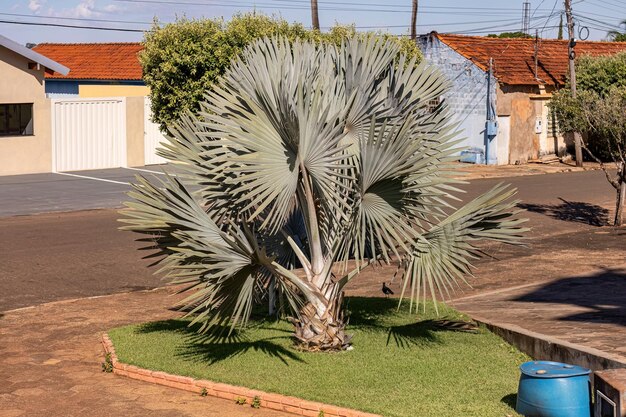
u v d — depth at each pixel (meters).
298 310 9.08
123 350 9.05
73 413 7.48
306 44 9.38
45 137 27.27
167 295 12.21
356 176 8.56
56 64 27.03
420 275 8.50
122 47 39.56
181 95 22.47
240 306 8.34
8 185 24.23
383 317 10.55
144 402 7.76
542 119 33.78
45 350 9.41
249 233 7.91
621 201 19.36
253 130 7.89
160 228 8.18
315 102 7.93
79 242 16.17
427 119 9.13
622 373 6.57
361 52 8.96
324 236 8.90
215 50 22.27
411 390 7.73
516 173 30.12
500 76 31.91
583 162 34.22
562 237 17.78
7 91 26.12
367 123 8.89
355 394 7.61
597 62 32.81
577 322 9.65
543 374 6.73
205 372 8.28
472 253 8.62
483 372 8.30
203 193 8.72
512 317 10.18
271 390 7.72
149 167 29.36
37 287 12.60
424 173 8.13
